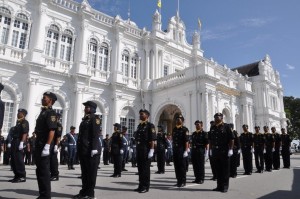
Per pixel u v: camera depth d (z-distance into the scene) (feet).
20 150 28.55
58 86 67.62
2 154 55.98
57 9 70.18
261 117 127.65
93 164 21.01
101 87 76.33
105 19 80.48
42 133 19.95
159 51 90.43
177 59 97.50
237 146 36.45
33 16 65.77
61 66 69.00
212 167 33.45
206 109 69.15
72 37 72.79
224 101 89.81
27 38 63.98
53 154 30.42
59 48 69.67
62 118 67.56
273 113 134.21
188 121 72.95
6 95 59.47
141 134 25.61
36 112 62.28
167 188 26.66
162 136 42.88
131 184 29.17
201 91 71.41
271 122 130.21
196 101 71.56
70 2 72.74
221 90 88.02
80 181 30.55
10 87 59.67
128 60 85.05
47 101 21.22
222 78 92.17
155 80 85.61
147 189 24.45
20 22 63.82
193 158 31.68
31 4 65.67
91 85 74.02
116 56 80.48
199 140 31.73
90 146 21.36
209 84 71.92
